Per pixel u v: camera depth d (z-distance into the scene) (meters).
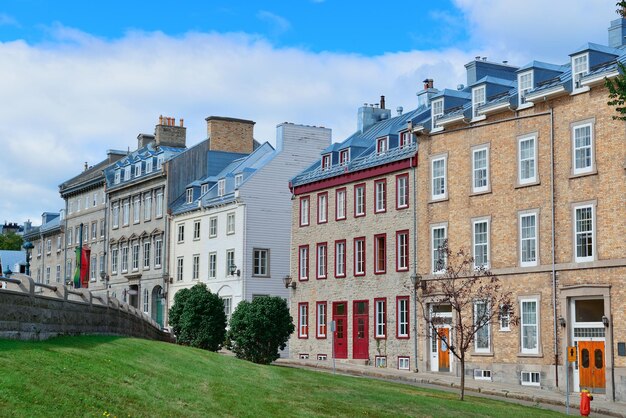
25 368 21.06
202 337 46.00
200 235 68.31
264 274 63.72
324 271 55.72
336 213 55.03
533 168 42.31
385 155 51.47
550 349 40.69
